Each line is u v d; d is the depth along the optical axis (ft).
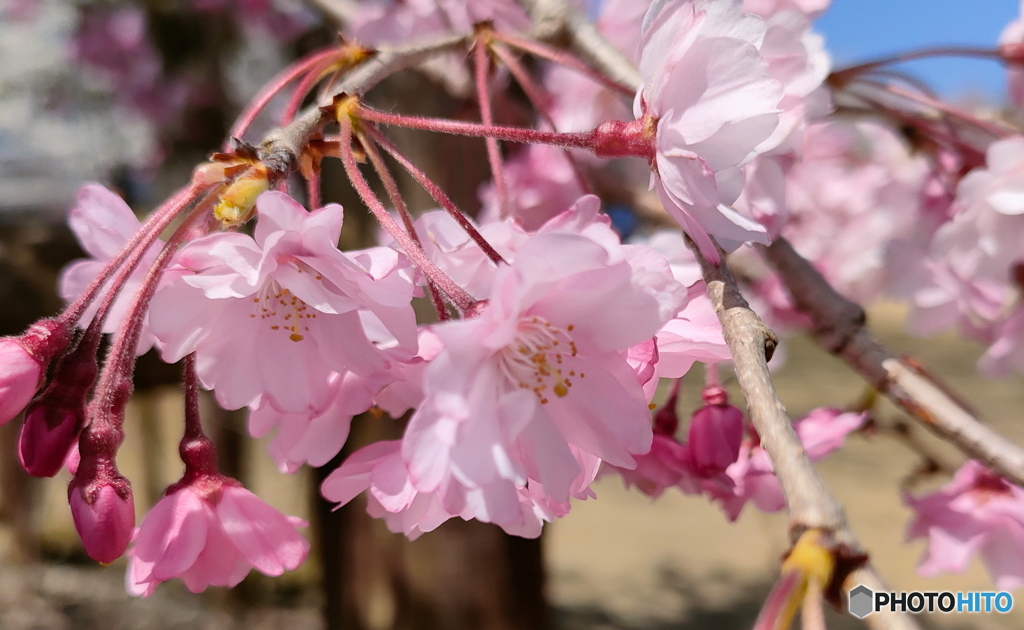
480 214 0.78
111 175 1.73
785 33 0.45
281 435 0.42
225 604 2.08
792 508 0.27
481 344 0.33
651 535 2.44
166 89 1.48
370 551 1.03
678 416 0.49
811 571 0.25
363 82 0.45
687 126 0.37
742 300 0.35
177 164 1.57
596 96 0.70
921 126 0.61
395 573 1.00
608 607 1.98
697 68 0.38
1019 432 2.59
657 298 0.34
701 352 0.37
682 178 0.37
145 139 1.68
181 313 0.37
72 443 0.36
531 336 0.35
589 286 0.34
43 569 2.15
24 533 2.16
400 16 0.71
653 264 0.34
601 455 0.35
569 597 2.03
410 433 0.32
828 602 0.26
